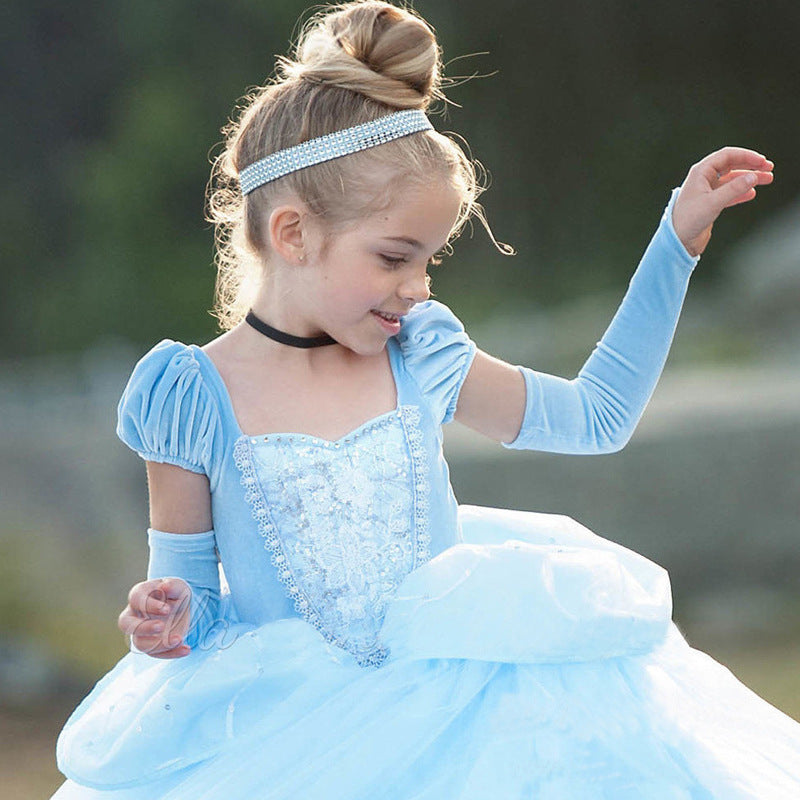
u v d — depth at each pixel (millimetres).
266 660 5691
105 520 21359
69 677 17250
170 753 5637
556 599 5637
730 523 21391
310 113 5898
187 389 5941
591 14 49875
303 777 5371
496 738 5395
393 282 5859
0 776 14562
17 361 48094
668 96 50594
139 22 51344
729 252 47094
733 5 49062
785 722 5996
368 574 5898
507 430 6516
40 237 50938
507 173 50406
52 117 52406
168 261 49125
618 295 46875
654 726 5539
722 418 21609
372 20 5996
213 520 6059
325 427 6047
